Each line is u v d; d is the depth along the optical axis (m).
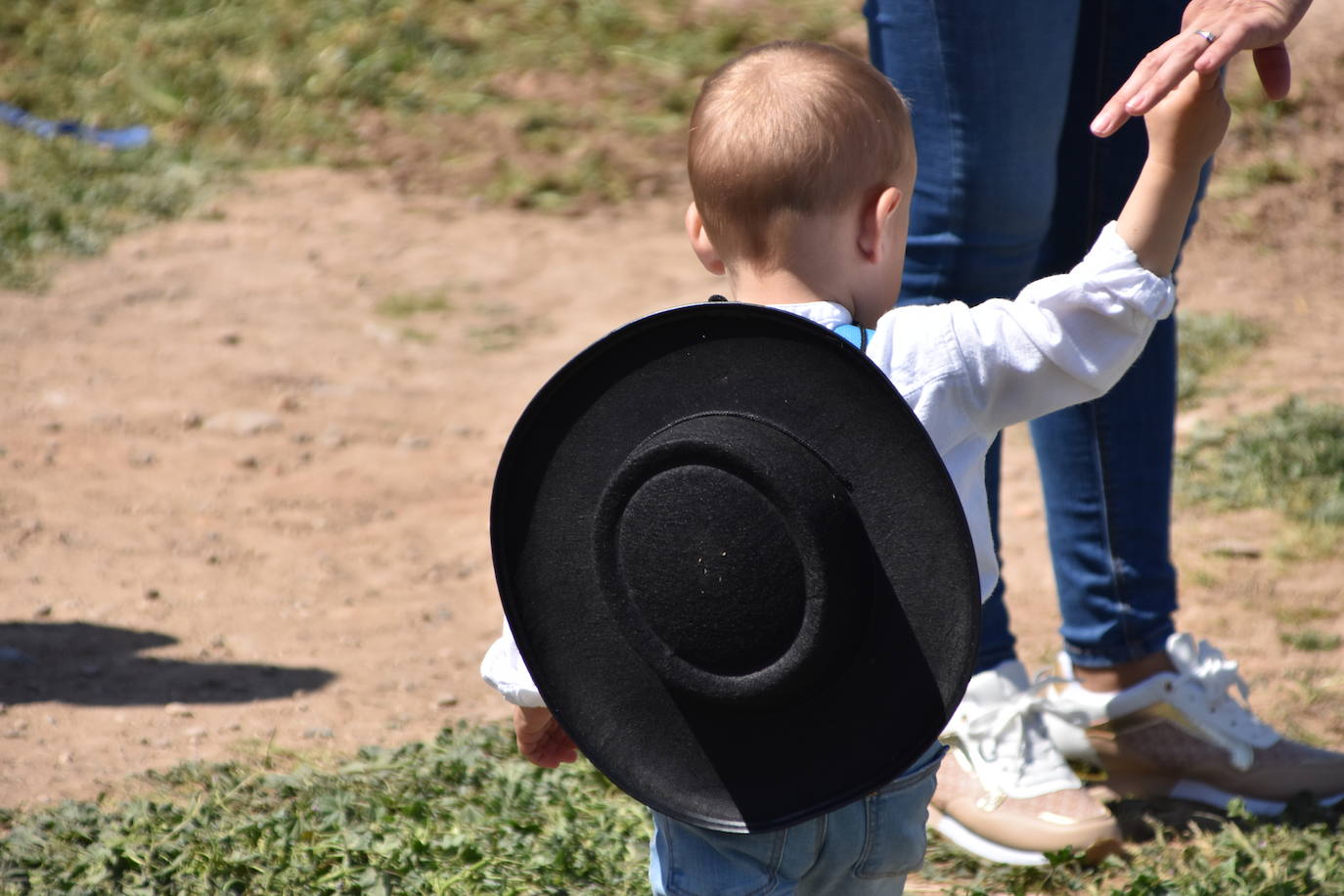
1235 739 7.34
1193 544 11.37
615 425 4.38
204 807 6.94
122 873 6.36
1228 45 4.16
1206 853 6.69
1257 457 12.70
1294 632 9.79
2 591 10.39
